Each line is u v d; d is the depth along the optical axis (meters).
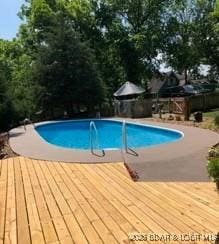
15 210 5.80
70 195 6.58
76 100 30.11
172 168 8.70
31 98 28.94
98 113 27.92
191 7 45.28
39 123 23.58
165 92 52.38
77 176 8.11
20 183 7.59
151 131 18.66
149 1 41.03
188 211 5.50
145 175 8.08
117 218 5.30
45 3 35.88
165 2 41.88
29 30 37.88
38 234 4.81
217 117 16.91
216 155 9.23
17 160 10.37
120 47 40.53
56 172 8.62
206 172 8.12
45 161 10.09
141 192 6.62
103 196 6.45
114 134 19.89
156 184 7.18
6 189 7.12
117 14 41.25
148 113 25.12
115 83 41.59
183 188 6.80
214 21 42.78
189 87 49.38
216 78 48.41
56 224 5.14
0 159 11.30
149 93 44.88
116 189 6.89
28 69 32.88
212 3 44.03
